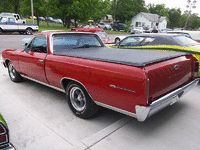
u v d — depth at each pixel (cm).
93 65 271
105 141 262
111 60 254
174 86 284
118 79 240
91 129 298
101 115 346
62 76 327
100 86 264
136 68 225
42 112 353
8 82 527
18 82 529
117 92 245
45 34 374
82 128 301
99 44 457
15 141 262
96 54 317
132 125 306
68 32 396
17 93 446
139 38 611
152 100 228
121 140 265
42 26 3741
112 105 265
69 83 324
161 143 260
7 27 1930
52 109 366
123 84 235
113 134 279
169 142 262
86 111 311
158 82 239
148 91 220
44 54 369
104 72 254
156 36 572
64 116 339
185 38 577
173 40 535
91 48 418
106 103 272
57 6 3553
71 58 311
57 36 379
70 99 338
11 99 409
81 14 3444
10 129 291
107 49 405
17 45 1230
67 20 3994
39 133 283
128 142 261
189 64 314
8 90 464
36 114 344
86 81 283
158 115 342
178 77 288
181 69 291
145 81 215
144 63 225
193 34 848
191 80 332
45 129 295
